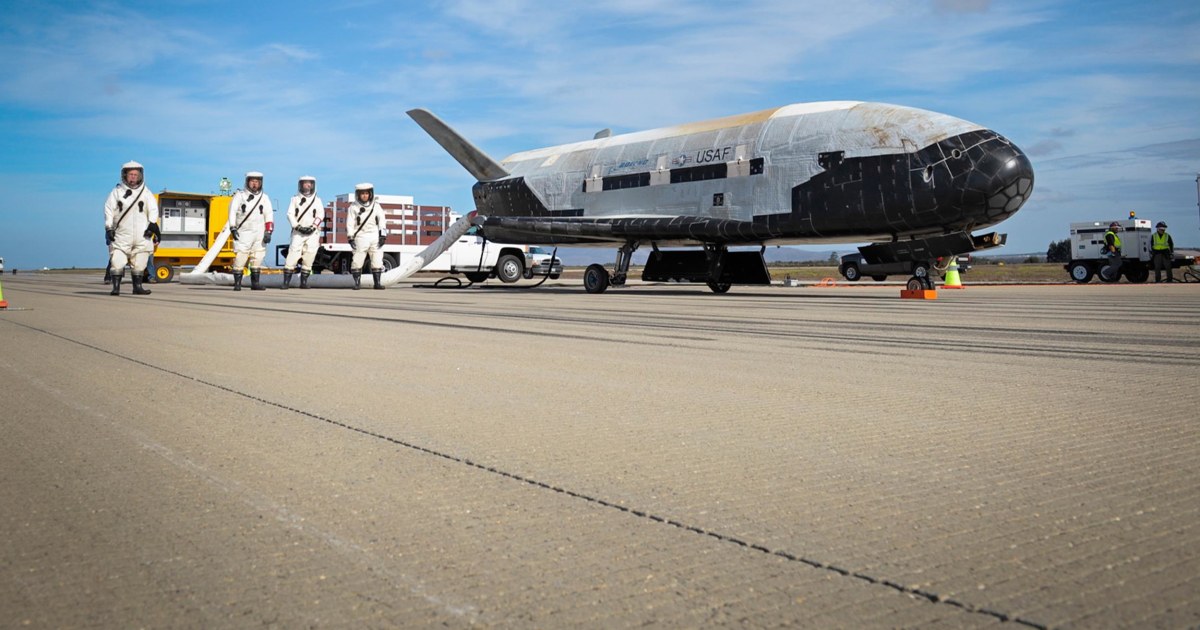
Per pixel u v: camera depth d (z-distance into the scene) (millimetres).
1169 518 2744
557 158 24875
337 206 38375
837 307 15578
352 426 4359
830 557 2398
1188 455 3652
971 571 2285
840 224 18281
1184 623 1950
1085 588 2162
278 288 28922
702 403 5074
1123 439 3992
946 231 17828
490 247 35375
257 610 2051
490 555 2428
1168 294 21031
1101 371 6484
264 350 8062
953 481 3232
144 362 7082
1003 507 2883
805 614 2014
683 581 2229
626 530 2650
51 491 3109
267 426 4359
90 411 4789
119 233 20500
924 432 4184
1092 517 2764
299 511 2855
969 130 17031
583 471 3402
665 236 21203
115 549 2482
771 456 3670
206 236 40219
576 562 2371
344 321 11992
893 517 2771
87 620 1993
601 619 1992
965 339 9148
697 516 2791
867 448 3822
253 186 26078
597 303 17641
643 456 3676
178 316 12867
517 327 11016
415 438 4059
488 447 3857
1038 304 16312
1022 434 4121
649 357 7527
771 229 19281
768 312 14188
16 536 2596
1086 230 34594
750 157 19625
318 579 2250
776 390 5582
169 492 3094
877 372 6473
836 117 18500
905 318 12516
